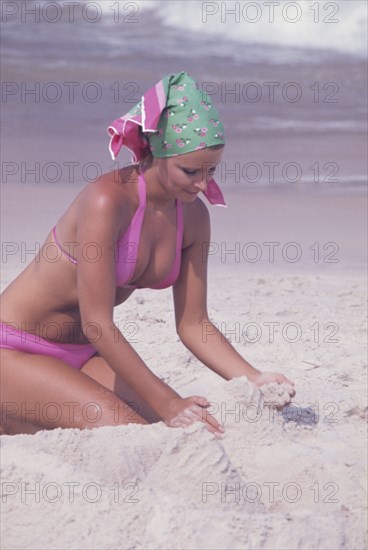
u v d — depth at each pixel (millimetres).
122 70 49219
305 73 51031
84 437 10297
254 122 41844
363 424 13133
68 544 8859
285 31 56844
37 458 9766
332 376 14930
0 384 12000
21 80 46812
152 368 15047
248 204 30125
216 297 20109
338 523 9445
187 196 11281
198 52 53719
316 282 21703
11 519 9148
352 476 10547
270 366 15414
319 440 11930
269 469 10531
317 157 36375
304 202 30484
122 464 9945
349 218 28531
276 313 18859
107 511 9141
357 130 40938
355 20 56469
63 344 12484
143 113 10797
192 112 10844
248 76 50000
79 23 57375
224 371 12297
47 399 11734
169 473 9945
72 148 36156
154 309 18500
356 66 52469
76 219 11609
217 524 8992
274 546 8992
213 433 10852
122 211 11227
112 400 11617
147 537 8906
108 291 11211
